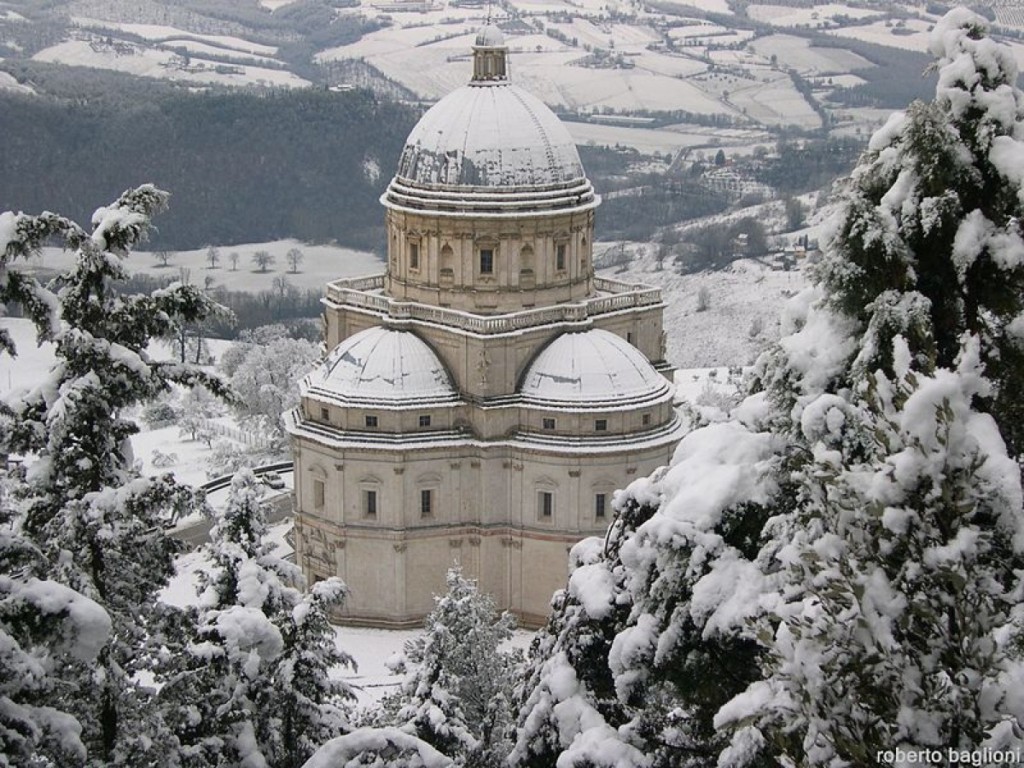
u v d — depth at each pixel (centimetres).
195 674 6147
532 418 12538
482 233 12744
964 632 3631
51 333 5141
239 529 7025
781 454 4797
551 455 12419
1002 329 4556
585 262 13350
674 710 5353
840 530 3866
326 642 6938
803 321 4909
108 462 5391
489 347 12438
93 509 5172
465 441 12562
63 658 5056
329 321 13775
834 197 4659
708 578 4600
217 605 6794
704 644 4772
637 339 13688
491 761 7456
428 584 12781
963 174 4475
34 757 4806
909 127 4509
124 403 5353
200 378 5525
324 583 6981
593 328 13012
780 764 4281
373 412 12488
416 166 12975
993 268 4472
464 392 12662
